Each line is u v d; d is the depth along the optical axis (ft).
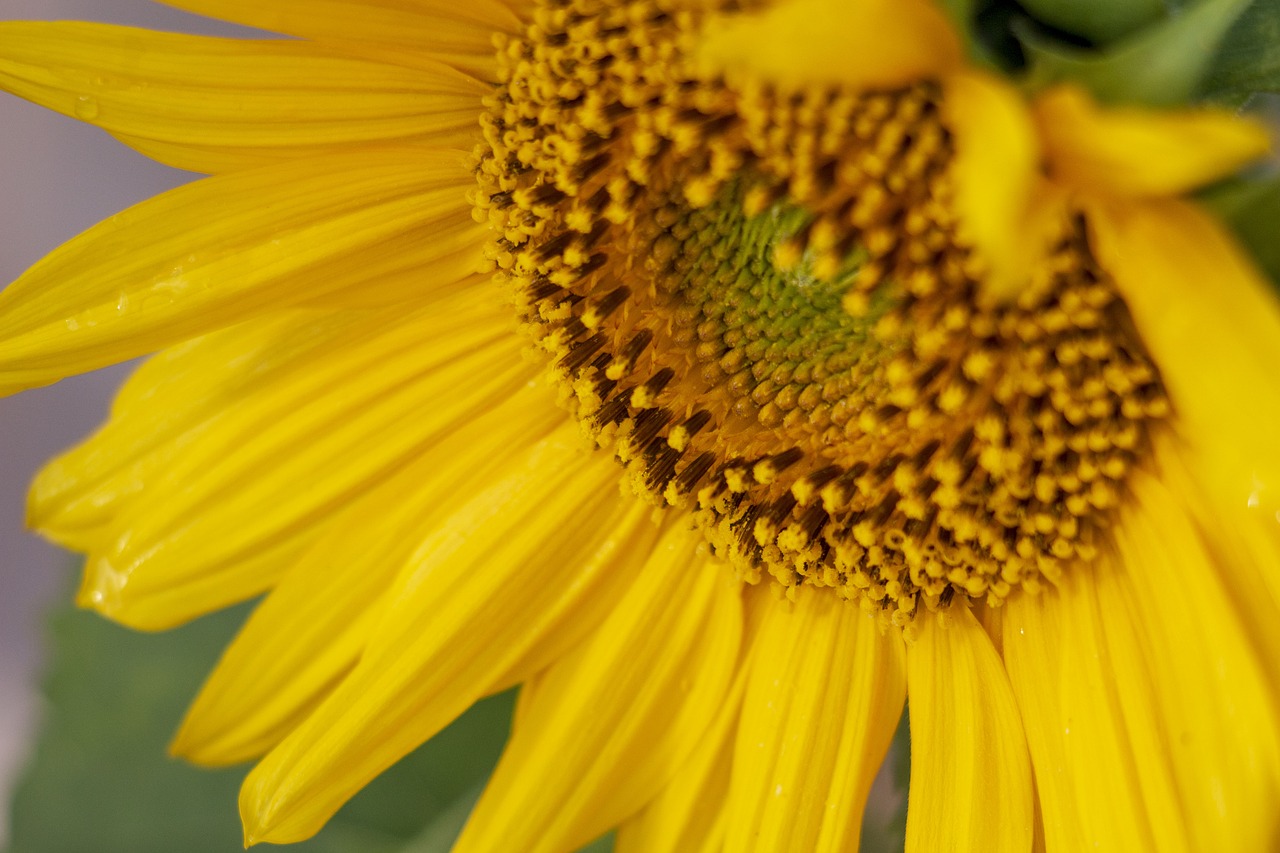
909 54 1.07
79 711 1.51
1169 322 1.08
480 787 1.46
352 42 1.21
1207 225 1.08
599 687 1.28
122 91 1.19
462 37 1.21
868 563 1.24
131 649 1.51
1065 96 1.06
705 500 1.27
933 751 1.22
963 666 1.23
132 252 1.21
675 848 1.27
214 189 1.22
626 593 1.30
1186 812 1.13
